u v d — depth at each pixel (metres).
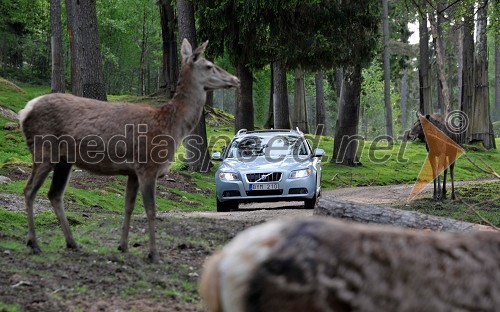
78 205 15.11
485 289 3.68
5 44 56.03
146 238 10.07
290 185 15.95
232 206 16.52
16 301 6.48
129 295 7.17
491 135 44.44
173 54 43.41
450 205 16.67
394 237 3.64
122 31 60.06
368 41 29.73
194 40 26.38
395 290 3.54
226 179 16.16
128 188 8.98
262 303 3.44
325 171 31.62
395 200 19.64
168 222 11.57
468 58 44.78
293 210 15.66
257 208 17.84
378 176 30.98
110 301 6.89
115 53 64.81
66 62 61.19
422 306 3.59
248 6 25.98
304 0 26.58
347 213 10.02
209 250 9.68
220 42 27.94
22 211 13.21
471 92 44.75
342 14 28.27
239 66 28.80
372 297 3.51
